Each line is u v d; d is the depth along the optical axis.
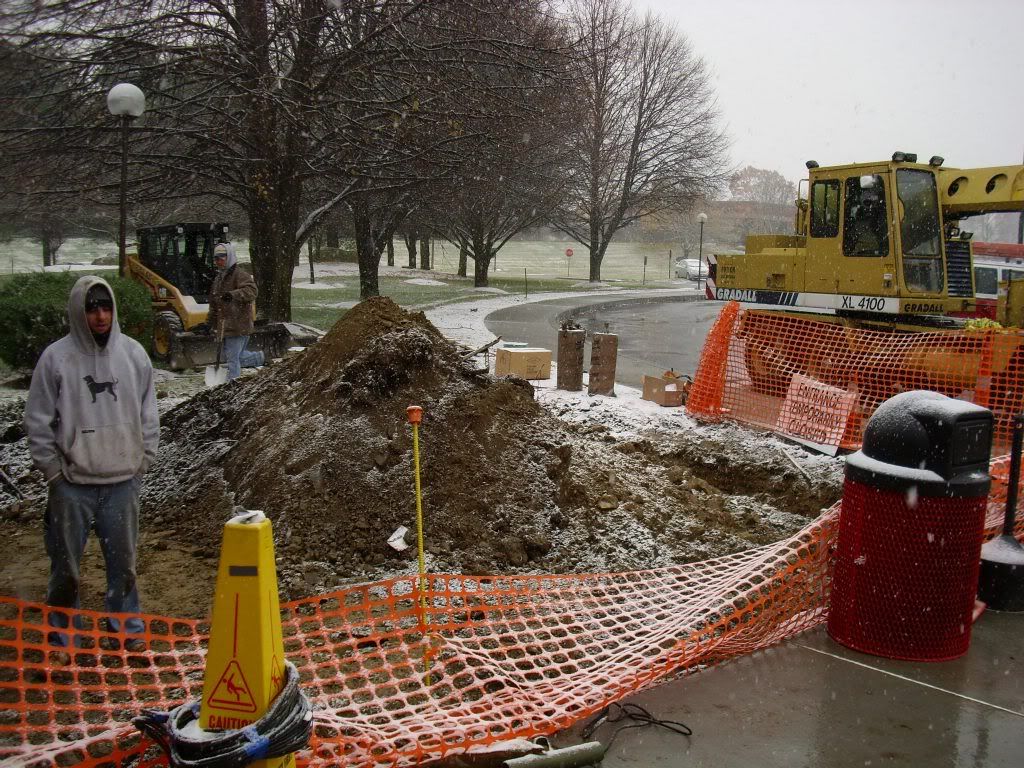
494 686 4.11
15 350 11.63
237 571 2.57
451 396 6.53
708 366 10.32
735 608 4.95
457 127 17.52
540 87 19.55
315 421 6.35
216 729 2.59
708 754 3.69
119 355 4.29
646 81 43.50
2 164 16.34
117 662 4.25
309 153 17.42
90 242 52.00
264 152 16.78
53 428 4.19
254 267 18.08
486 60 18.02
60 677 4.08
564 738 3.77
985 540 6.28
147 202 18.48
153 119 17.20
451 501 5.87
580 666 4.33
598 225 47.06
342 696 3.88
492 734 3.59
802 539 5.43
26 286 12.42
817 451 9.09
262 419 6.90
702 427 9.84
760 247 13.73
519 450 6.49
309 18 15.85
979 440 4.67
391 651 4.12
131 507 4.39
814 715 4.05
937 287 11.77
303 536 5.58
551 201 37.19
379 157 18.11
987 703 4.21
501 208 38.25
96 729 3.62
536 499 6.15
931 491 4.52
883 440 4.71
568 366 11.48
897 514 4.59
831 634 4.96
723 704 4.14
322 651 4.34
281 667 2.68
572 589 5.25
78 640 4.32
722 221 84.06
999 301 11.61
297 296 31.78
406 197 26.25
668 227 80.12
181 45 15.86
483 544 5.70
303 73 16.58
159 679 4.01
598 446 7.89
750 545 6.39
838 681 4.42
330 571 5.30
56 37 15.05
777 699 4.21
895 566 4.62
